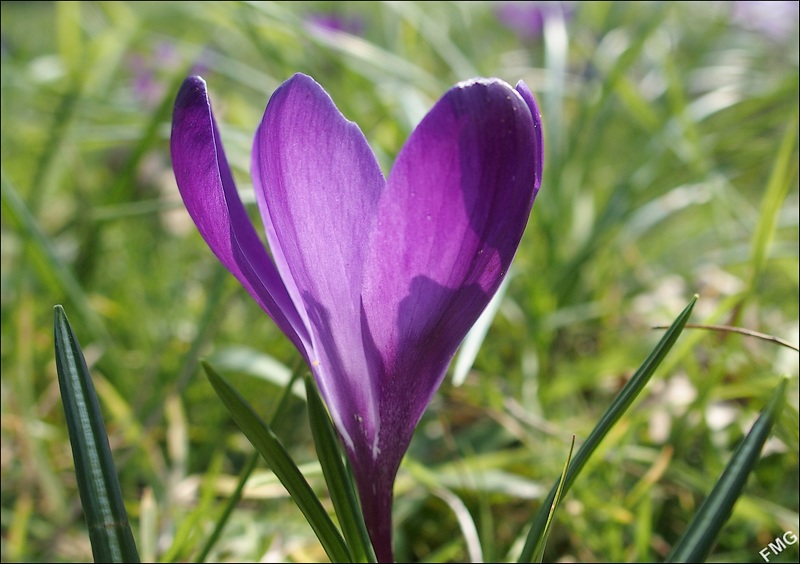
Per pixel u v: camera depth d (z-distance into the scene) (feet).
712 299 1.53
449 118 0.61
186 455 1.19
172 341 1.54
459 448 1.29
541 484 1.13
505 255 0.64
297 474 0.65
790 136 1.10
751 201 2.13
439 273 0.63
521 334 1.52
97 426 0.66
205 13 2.05
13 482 1.24
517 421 1.24
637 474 1.12
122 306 1.72
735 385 1.22
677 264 1.77
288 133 0.64
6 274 1.65
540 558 0.70
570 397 1.39
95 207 1.69
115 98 2.44
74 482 1.26
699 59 2.37
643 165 1.76
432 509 1.15
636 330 1.57
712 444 1.10
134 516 1.10
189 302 1.82
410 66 1.71
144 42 2.31
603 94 1.76
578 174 1.86
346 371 0.66
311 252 0.64
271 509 1.13
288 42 1.98
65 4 2.16
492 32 2.87
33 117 2.34
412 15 1.94
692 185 1.73
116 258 1.96
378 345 0.65
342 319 0.65
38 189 1.72
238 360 1.24
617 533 0.98
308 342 0.66
